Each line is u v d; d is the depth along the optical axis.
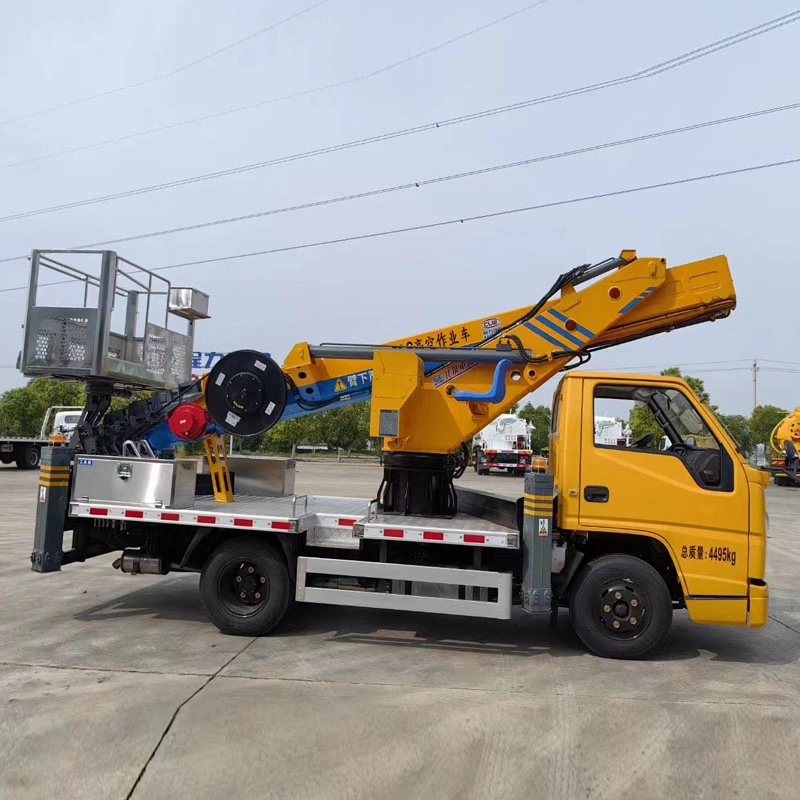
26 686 4.45
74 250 6.42
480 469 34.78
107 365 6.36
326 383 6.63
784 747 3.84
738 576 5.36
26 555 9.54
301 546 6.16
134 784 3.26
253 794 3.21
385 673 4.95
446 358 6.30
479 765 3.55
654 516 5.45
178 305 7.61
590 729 4.02
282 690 4.49
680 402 5.62
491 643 5.89
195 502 6.67
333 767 3.48
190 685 4.53
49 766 3.41
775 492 28.45
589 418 5.62
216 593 5.88
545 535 5.41
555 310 6.27
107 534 6.39
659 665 5.34
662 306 6.20
